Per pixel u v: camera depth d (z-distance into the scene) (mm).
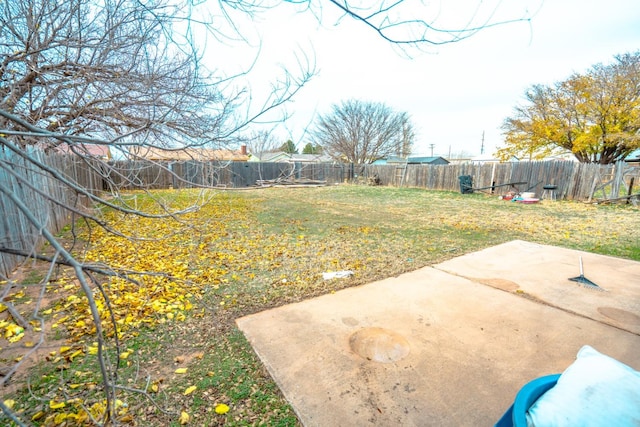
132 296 3014
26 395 1764
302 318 2633
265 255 4453
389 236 5609
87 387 1832
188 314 2723
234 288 3279
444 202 10461
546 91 16266
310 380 1889
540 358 2074
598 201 9516
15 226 3590
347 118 24047
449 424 1559
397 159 32156
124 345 2260
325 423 1580
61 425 1575
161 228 6070
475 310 2750
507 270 3764
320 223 6895
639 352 2129
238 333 2414
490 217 7512
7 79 2352
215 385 1857
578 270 3740
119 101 2412
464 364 2020
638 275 3566
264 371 1974
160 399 1746
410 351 2160
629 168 9211
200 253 4508
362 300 2965
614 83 13812
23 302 2902
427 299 2979
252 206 9609
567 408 1053
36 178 3998
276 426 1573
